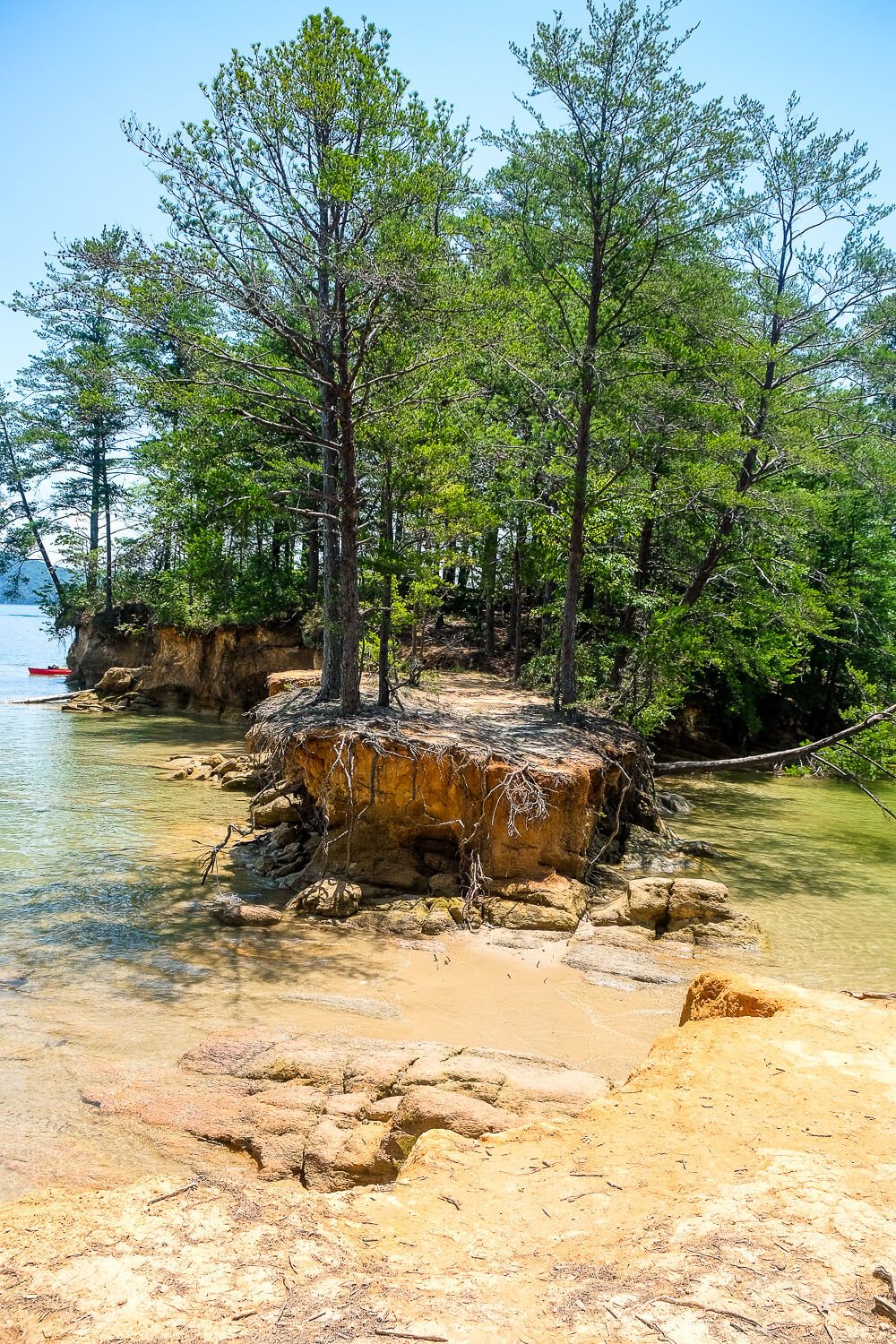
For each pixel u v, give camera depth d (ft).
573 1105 24.59
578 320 76.69
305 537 110.32
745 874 56.70
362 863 47.93
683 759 99.40
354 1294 13.56
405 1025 32.50
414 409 56.85
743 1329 12.53
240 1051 28.81
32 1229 15.29
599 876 52.13
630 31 56.39
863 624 100.27
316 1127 23.81
